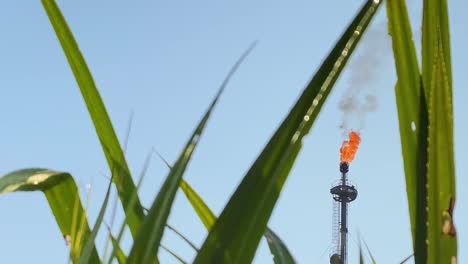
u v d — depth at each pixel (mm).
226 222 1428
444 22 1714
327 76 1435
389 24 1738
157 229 1407
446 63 1711
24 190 1844
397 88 1744
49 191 1954
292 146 1353
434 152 1624
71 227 1992
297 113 1432
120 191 1994
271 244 1710
